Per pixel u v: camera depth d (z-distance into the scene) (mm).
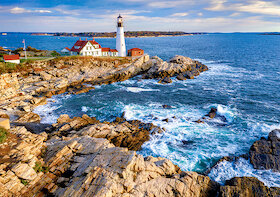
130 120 33469
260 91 48188
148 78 61750
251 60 92625
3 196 14828
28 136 22078
